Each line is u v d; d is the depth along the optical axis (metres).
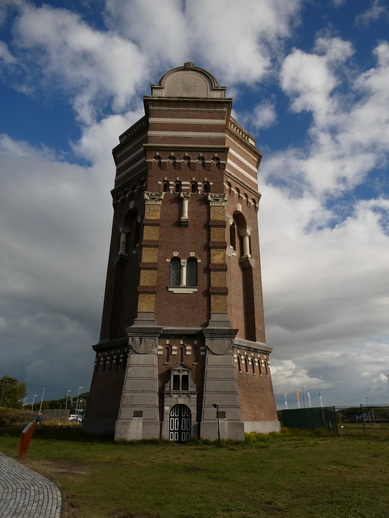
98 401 34.12
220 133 37.38
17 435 32.06
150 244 33.34
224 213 34.84
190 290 32.34
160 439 27.25
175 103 38.25
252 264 38.88
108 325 36.34
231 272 36.94
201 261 33.44
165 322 31.34
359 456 21.78
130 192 39.94
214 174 36.34
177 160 36.53
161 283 32.56
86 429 34.09
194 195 35.66
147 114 39.69
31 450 22.92
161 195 35.12
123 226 39.50
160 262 33.25
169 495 13.17
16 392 116.38
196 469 18.05
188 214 34.97
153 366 29.45
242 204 40.62
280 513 11.35
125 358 32.97
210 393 28.70
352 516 11.06
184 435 28.12
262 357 36.84
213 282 32.41
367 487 14.60
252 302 37.78
